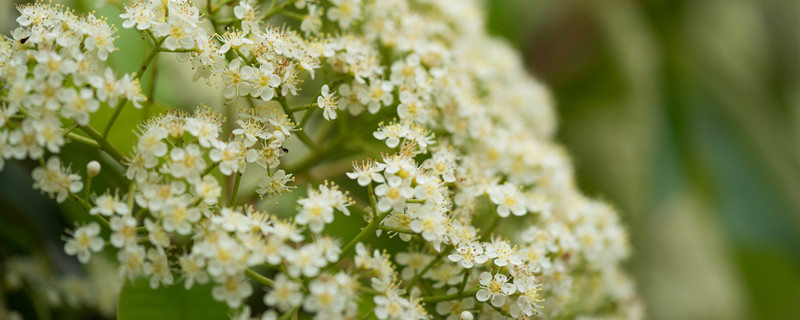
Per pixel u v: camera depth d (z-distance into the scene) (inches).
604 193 23.1
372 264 15.8
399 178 16.0
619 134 23.4
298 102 17.9
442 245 16.4
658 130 25.6
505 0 23.2
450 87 17.6
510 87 19.9
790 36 28.1
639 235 24.4
